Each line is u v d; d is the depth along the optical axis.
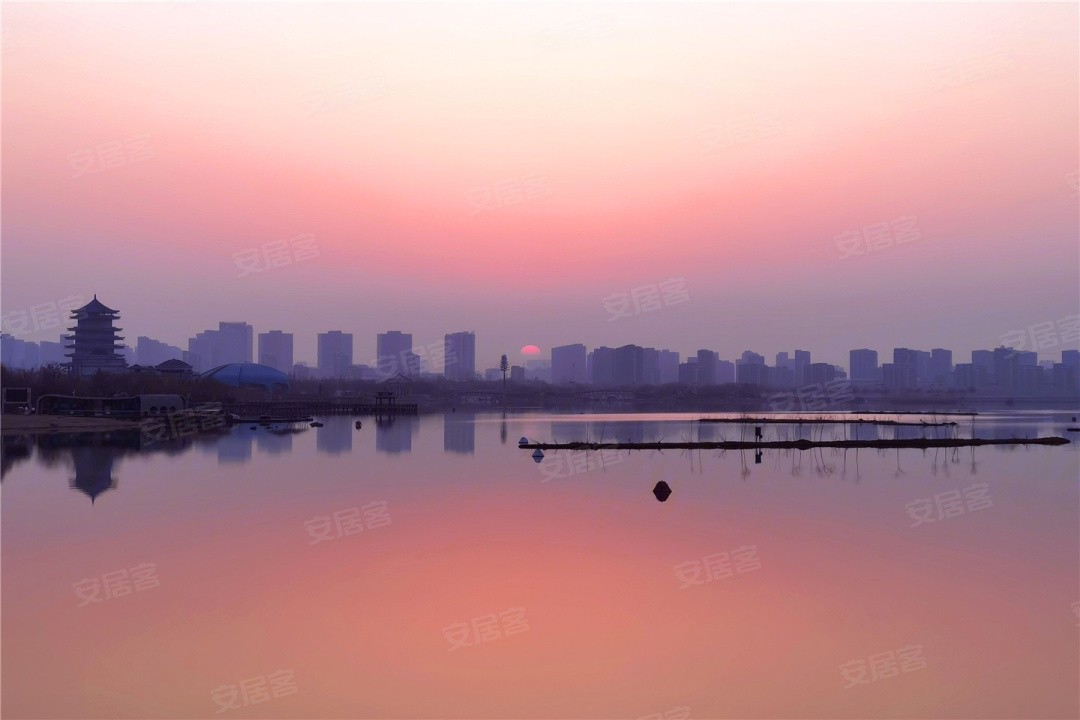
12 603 27.66
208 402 146.25
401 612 26.89
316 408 177.62
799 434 113.94
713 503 49.66
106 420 110.50
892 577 31.53
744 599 28.50
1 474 59.31
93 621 25.84
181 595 28.64
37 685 20.94
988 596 28.95
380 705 19.94
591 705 20.05
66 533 38.88
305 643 23.95
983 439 98.62
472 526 41.44
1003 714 19.70
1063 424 143.00
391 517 43.88
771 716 19.55
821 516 45.06
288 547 36.31
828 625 25.83
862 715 19.53
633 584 30.36
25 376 127.81
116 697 20.23
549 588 29.75
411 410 186.62
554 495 52.62
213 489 53.69
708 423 143.25
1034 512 46.72
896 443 92.25
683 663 22.62
